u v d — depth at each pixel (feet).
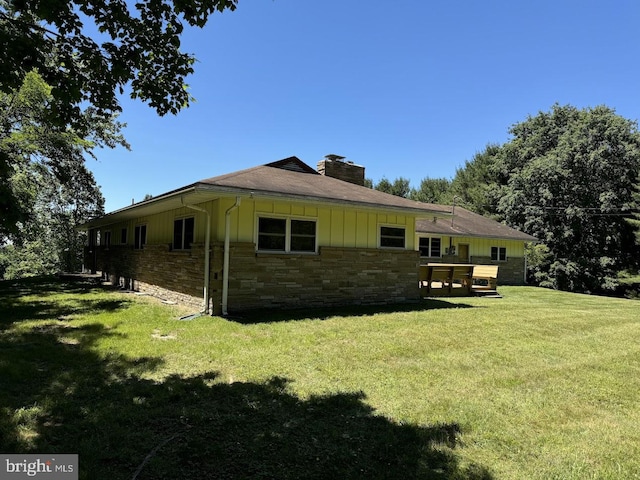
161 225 37.35
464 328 23.72
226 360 15.55
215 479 7.69
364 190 37.99
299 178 35.12
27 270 84.38
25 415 10.00
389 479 7.92
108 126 56.90
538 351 18.98
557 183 85.51
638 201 79.61
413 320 25.75
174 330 20.88
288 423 10.30
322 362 15.67
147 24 12.05
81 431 9.40
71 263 83.46
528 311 32.76
